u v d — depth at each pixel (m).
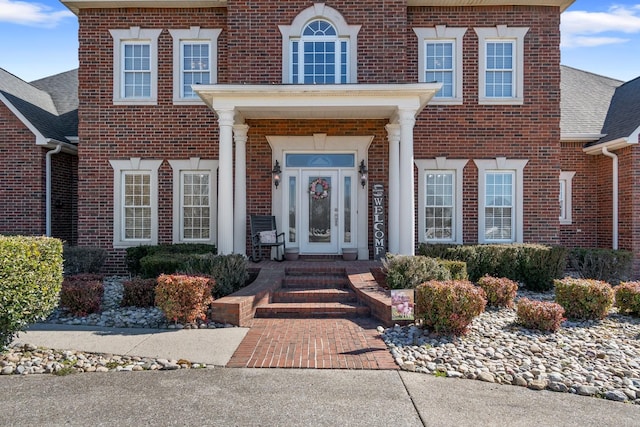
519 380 4.91
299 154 11.92
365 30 11.30
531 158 11.82
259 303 7.84
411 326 6.90
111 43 12.06
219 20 12.02
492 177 11.98
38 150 12.32
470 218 11.88
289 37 11.30
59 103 15.25
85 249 11.04
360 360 5.53
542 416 4.15
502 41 11.95
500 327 6.98
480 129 11.84
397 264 8.30
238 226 11.09
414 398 4.49
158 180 12.06
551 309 6.78
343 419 4.04
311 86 9.44
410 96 9.59
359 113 10.95
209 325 7.08
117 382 4.88
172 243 12.01
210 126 12.04
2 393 4.58
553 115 11.81
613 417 4.14
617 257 10.66
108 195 12.02
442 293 6.37
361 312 7.76
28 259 5.60
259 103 9.70
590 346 6.12
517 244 10.83
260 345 6.11
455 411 4.22
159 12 12.07
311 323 7.32
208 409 4.22
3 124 12.34
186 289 6.95
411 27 11.88
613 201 12.80
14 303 5.39
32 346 5.93
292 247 11.68
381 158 11.73
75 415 4.10
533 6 11.80
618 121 13.28
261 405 4.31
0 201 12.32
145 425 3.91
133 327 7.03
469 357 5.62
